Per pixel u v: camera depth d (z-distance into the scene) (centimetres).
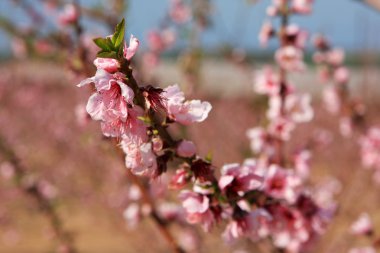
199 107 121
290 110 272
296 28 257
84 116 254
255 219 150
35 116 1234
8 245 727
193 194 144
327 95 370
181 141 125
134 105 114
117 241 668
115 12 291
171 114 118
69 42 294
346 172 575
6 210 786
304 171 268
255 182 145
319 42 355
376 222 550
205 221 146
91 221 746
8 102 1283
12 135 1097
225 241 155
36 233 755
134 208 261
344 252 406
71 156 932
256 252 339
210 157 136
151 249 563
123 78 111
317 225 193
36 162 962
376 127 381
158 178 126
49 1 339
